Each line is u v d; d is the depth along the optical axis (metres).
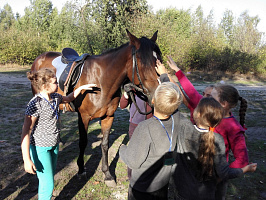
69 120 5.36
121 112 6.33
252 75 17.30
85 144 2.67
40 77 1.72
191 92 2.01
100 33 18.42
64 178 2.78
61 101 2.00
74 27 19.09
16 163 3.11
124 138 4.20
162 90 1.32
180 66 16.89
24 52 19.53
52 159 1.97
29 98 7.54
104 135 2.65
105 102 2.46
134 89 2.26
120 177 2.84
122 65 2.25
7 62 19.52
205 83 13.73
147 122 1.38
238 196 2.51
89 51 18.48
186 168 1.49
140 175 1.43
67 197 2.41
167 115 1.37
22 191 2.49
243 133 1.60
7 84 10.48
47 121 1.77
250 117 5.97
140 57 1.97
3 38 19.31
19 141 3.89
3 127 4.58
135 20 16.06
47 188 1.84
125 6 18.12
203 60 17.84
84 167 2.82
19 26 36.47
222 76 16.34
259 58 18.16
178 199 1.53
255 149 3.81
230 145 1.60
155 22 15.27
